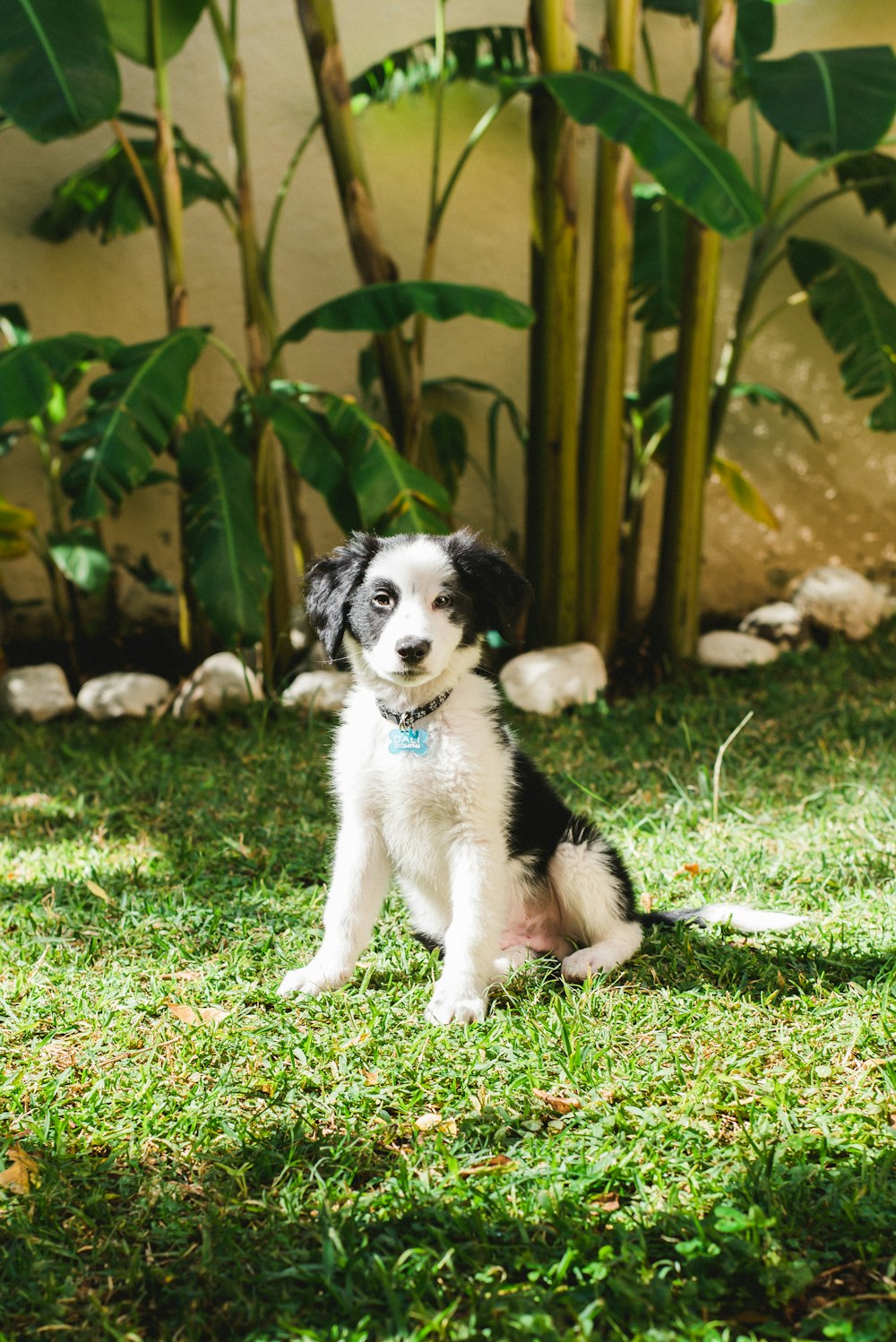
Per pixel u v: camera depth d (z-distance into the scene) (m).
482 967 1.78
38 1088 1.64
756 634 3.41
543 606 3.04
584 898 1.87
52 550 2.91
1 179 3.40
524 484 3.66
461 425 3.43
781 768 2.47
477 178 3.59
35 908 2.00
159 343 2.63
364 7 3.48
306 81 3.47
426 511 2.67
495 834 1.80
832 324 3.13
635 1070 1.64
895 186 3.22
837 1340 1.38
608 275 2.90
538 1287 1.42
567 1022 1.71
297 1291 1.43
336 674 2.95
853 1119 1.56
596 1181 1.51
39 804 2.42
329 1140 1.57
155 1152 1.57
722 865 2.08
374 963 1.87
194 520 2.63
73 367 2.74
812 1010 1.73
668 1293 1.40
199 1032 1.71
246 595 2.60
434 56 3.48
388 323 2.61
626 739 2.64
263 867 2.13
